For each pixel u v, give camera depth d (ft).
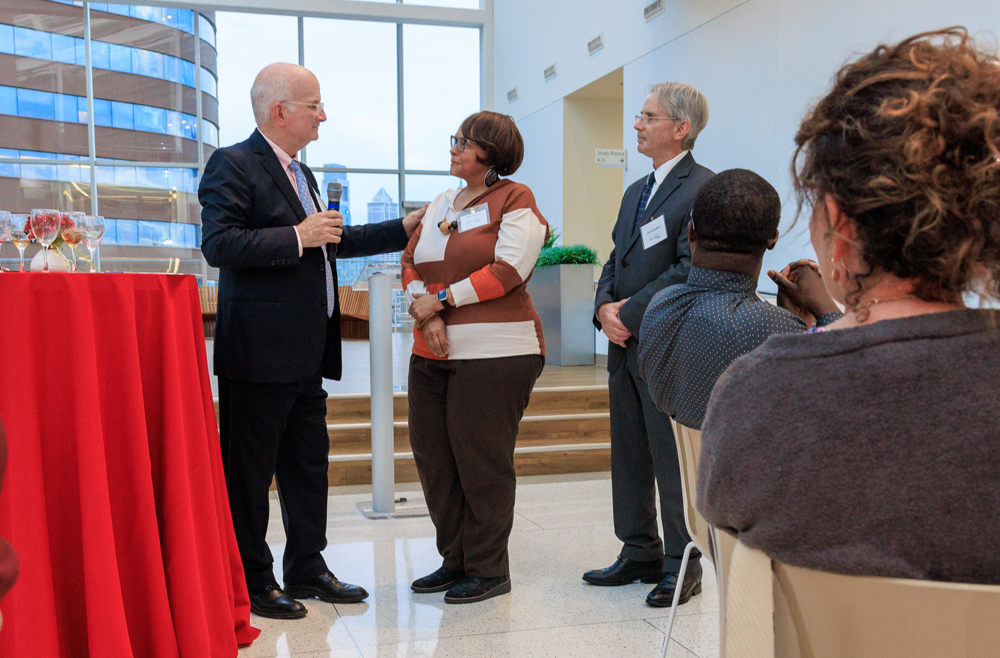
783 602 2.51
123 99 36.60
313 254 8.35
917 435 2.19
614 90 28.86
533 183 33.14
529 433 16.20
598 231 30.71
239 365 8.04
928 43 2.45
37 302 5.69
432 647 7.45
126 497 6.13
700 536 5.57
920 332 2.25
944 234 2.21
